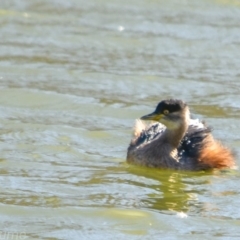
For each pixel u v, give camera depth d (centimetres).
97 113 1767
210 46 2250
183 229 1243
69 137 1620
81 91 1889
